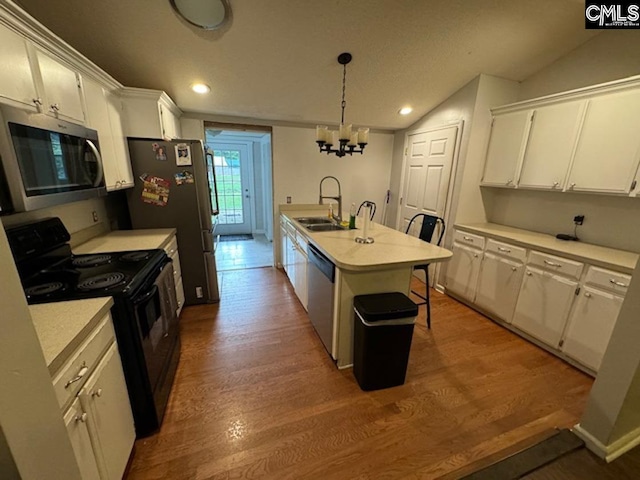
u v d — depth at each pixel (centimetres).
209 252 285
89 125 176
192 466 132
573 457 138
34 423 62
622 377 128
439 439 148
